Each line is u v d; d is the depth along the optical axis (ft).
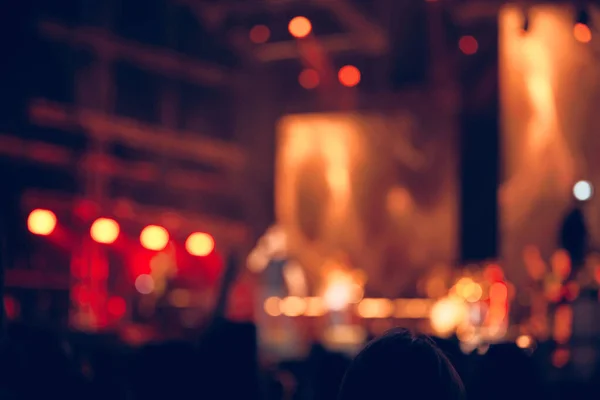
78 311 37.29
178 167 46.78
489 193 38.40
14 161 37.09
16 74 36.91
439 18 40.70
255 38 47.78
